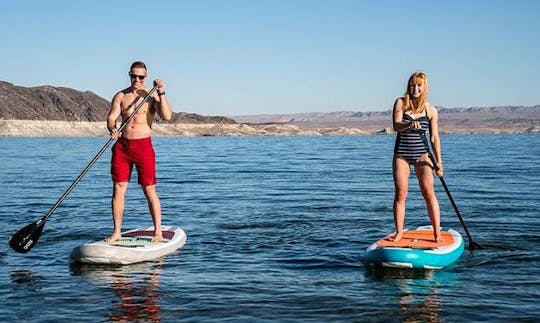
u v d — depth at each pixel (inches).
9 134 5629.9
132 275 273.7
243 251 326.0
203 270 283.3
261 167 1125.1
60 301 234.4
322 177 861.2
